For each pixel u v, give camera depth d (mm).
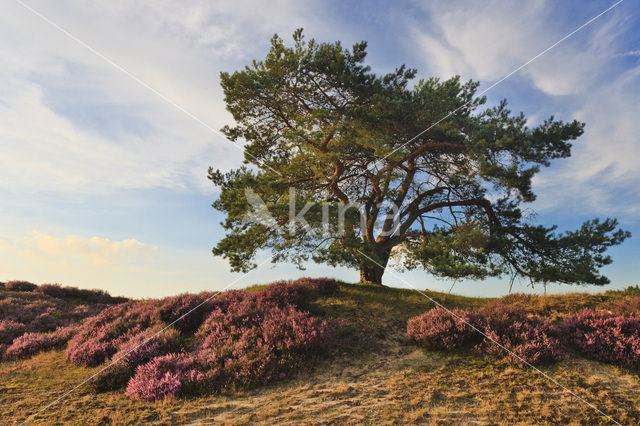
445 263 13453
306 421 4941
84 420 5227
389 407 5332
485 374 6434
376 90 15586
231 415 5328
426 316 9062
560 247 14930
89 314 15414
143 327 9656
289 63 15188
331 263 14602
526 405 5254
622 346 6621
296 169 16906
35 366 8398
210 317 9406
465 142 14062
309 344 7758
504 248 14805
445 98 13836
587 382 5953
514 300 11508
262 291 11164
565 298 10891
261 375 6770
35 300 16125
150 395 6035
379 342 8648
